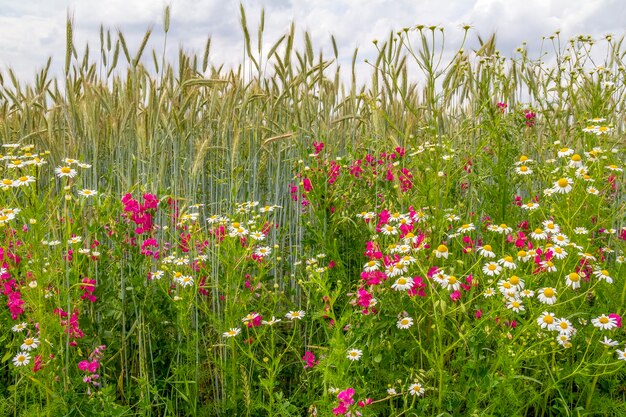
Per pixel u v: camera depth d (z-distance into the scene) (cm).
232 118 462
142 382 285
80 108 436
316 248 410
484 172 447
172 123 441
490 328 273
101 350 312
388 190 404
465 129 449
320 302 322
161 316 335
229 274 309
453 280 254
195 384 300
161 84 414
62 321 284
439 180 321
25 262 296
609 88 424
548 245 284
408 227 313
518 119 482
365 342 284
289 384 350
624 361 257
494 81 454
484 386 234
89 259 319
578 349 296
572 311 311
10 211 279
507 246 376
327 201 396
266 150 492
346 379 257
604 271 286
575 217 351
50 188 283
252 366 326
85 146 444
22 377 280
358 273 411
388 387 274
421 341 293
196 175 416
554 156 489
